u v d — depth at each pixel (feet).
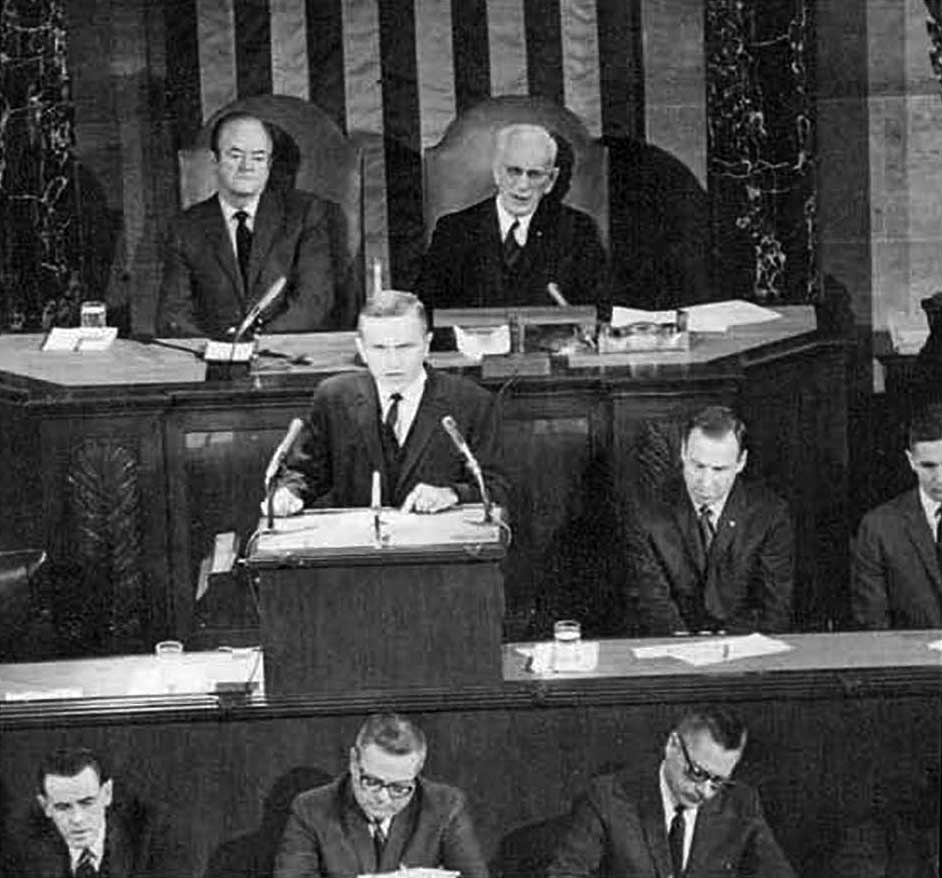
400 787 21.03
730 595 24.44
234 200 28.53
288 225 28.63
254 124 28.43
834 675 21.52
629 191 30.22
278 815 21.67
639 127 30.48
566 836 21.67
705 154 30.37
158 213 30.42
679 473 25.63
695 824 21.53
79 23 29.99
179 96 30.40
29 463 26.53
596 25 30.50
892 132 29.73
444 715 21.43
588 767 21.63
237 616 25.66
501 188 28.89
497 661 21.30
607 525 26.02
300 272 28.60
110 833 21.62
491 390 25.75
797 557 27.58
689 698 21.44
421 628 21.21
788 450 27.32
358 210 28.96
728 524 24.36
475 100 30.81
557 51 30.63
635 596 24.58
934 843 21.70
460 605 21.16
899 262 29.96
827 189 29.91
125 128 30.25
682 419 25.81
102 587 25.84
